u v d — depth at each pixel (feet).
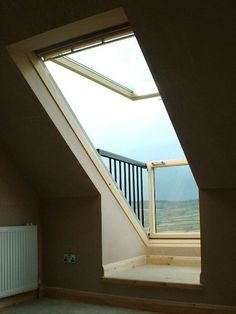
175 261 14.88
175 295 11.31
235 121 9.12
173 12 7.50
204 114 9.24
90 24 8.38
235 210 10.74
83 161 12.35
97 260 12.84
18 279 12.59
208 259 10.96
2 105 11.12
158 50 8.25
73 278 13.25
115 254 13.50
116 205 13.97
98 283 12.68
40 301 12.95
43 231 14.12
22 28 8.70
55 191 13.66
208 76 8.40
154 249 15.47
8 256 12.28
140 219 16.07
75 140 12.03
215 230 10.95
